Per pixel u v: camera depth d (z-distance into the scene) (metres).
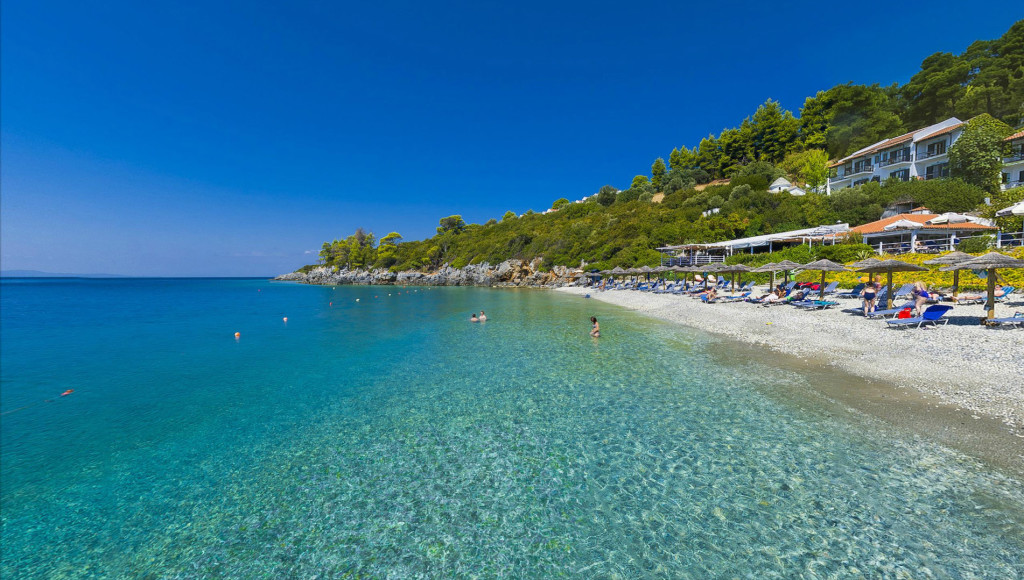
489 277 78.00
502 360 15.99
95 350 20.00
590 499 6.73
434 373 14.45
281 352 18.88
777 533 5.70
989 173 39.19
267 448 9.02
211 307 42.97
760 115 79.88
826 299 24.22
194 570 5.58
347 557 5.71
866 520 5.82
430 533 6.12
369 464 8.16
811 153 65.44
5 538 6.28
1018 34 56.72
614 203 86.81
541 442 8.78
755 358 14.40
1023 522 5.55
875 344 14.10
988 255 14.34
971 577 4.77
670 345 17.36
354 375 14.59
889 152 50.41
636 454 8.05
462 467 7.90
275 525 6.43
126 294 70.81
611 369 14.05
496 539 5.93
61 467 8.38
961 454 7.22
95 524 6.58
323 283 120.56
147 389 13.49
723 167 83.12
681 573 5.15
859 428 8.51
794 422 9.02
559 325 24.56
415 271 96.25
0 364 17.23
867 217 42.09
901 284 24.81
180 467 8.30
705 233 51.84
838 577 4.91
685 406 10.34
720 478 7.08
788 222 46.66
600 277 57.00
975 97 50.50
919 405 9.31
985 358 11.41
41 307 44.84
